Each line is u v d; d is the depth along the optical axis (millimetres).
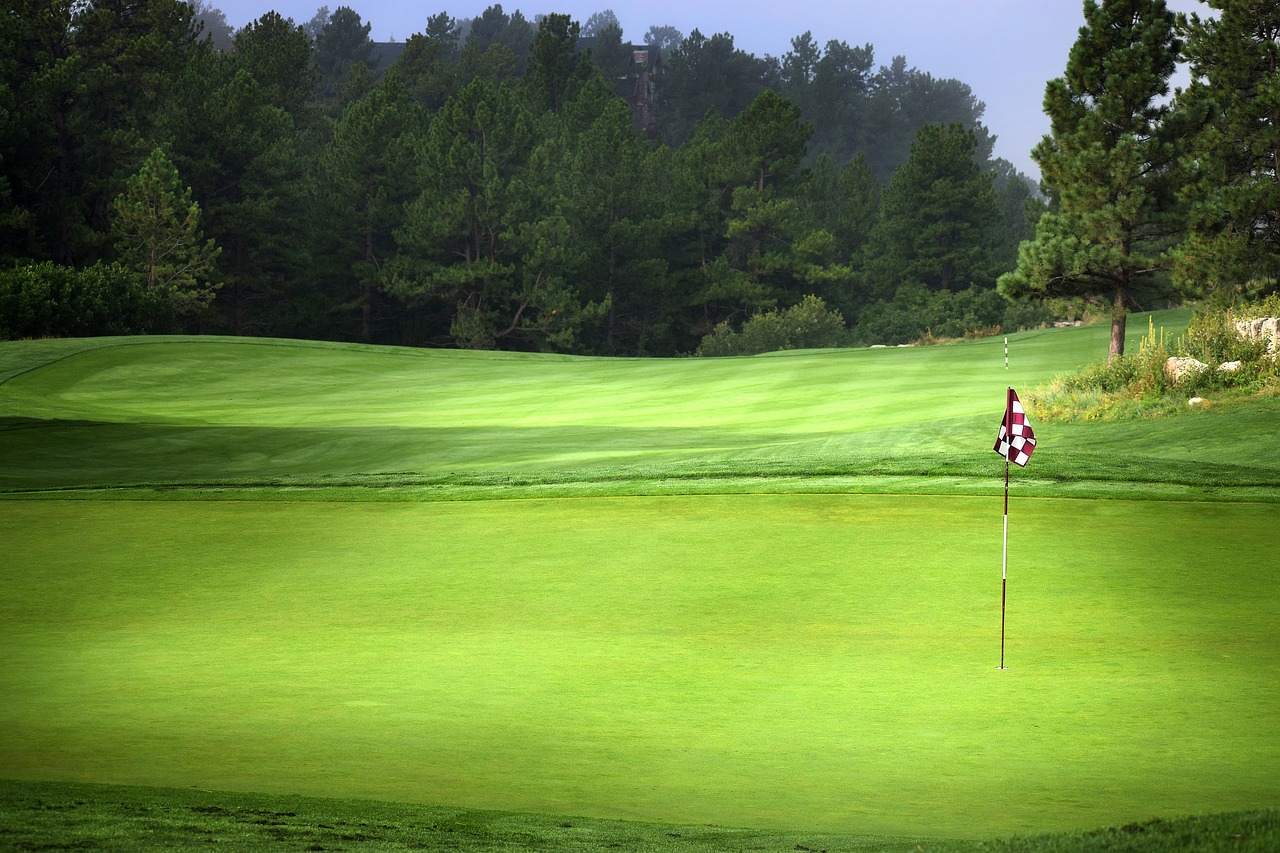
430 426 41969
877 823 9031
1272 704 12195
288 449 36844
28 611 16891
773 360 61469
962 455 26078
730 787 9992
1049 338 68062
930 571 17859
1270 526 20031
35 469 32969
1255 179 49250
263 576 18734
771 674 13500
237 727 11727
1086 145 47031
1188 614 15594
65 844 7422
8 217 95000
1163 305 98500
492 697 12758
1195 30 48406
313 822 8445
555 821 8859
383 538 21141
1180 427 29703
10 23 99750
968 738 11312
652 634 15234
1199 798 9578
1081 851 7320
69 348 61000
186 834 7855
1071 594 16578
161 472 32969
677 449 33969
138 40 104938
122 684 13352
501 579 18172
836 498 22812
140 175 96188
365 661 14242
